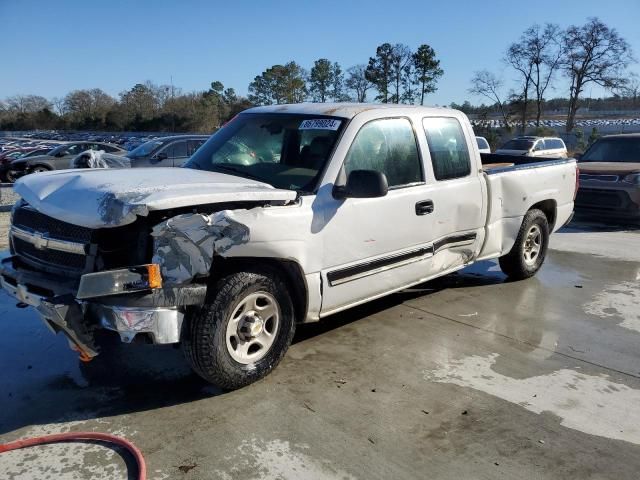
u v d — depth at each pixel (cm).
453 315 528
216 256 344
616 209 1011
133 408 347
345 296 425
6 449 301
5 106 10319
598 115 9700
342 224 407
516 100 6100
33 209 374
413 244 472
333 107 457
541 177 630
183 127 8475
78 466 290
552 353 448
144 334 325
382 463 298
